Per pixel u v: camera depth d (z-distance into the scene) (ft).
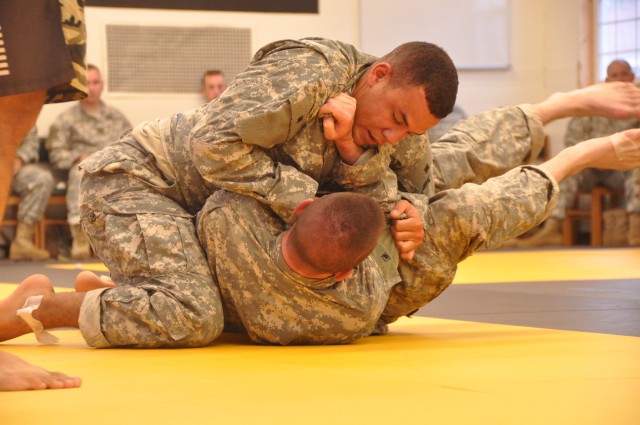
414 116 8.46
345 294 8.86
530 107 11.78
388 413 5.68
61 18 7.01
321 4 37.37
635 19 37.93
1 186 6.82
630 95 11.82
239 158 8.60
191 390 6.53
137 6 35.32
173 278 8.89
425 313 12.59
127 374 7.28
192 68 35.96
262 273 8.77
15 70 6.87
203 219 9.05
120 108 35.32
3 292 18.07
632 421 5.43
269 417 5.59
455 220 9.42
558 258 26.91
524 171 9.97
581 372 7.28
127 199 9.41
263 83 8.57
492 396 6.23
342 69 8.69
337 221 8.21
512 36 39.27
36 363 7.90
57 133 32.50
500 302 14.02
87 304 8.81
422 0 38.32
